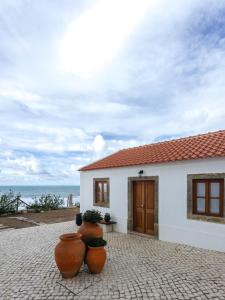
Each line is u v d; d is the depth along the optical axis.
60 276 6.14
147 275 6.12
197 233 8.49
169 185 9.46
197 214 8.57
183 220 8.95
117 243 9.22
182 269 6.47
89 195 13.53
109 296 5.12
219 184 8.10
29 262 7.21
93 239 6.59
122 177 11.49
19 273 6.38
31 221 14.45
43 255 7.87
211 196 8.32
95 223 8.06
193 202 8.73
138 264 6.90
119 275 6.15
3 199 17.69
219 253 7.73
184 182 8.98
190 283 5.63
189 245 8.71
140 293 5.23
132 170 10.98
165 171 9.63
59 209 20.53
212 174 8.17
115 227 11.63
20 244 9.23
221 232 7.87
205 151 8.72
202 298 4.98
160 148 12.13
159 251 8.10
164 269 6.49
